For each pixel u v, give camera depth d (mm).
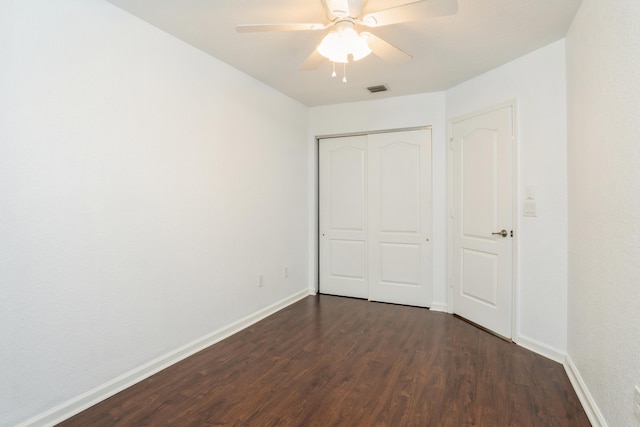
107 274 2100
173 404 2020
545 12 2178
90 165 2002
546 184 2625
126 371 2213
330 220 4426
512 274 2912
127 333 2217
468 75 3256
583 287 2074
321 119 4363
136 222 2268
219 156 2955
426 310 3797
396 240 4023
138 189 2277
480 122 3225
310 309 3836
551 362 2529
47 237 1813
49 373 1825
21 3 1698
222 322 3004
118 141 2150
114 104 2123
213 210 2896
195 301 2729
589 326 1956
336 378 2316
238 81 3166
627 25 1469
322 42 1989
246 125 3277
